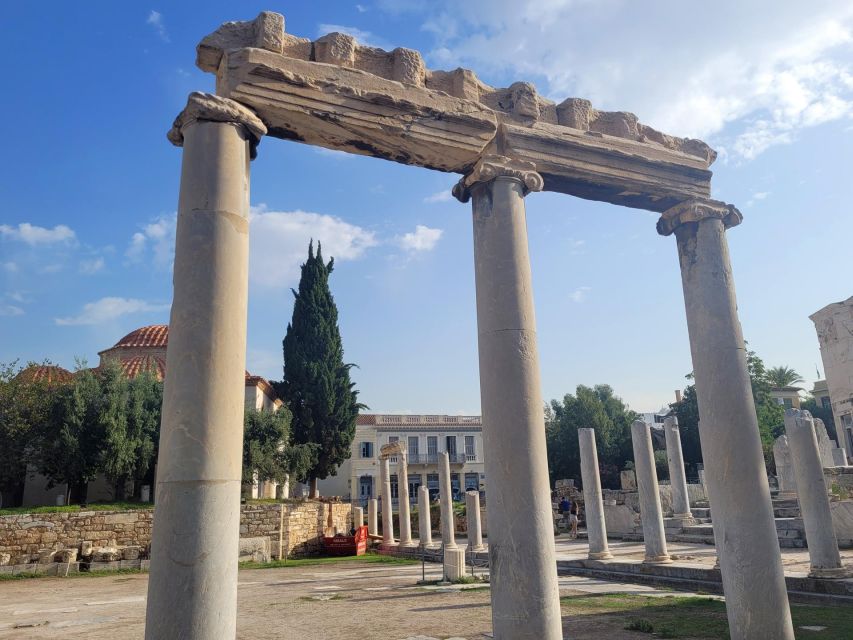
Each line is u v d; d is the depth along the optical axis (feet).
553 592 26.73
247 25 28.71
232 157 25.75
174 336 23.47
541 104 34.60
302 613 48.14
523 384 28.37
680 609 42.70
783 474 102.94
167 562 21.21
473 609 46.55
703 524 98.22
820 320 151.74
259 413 125.49
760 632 29.76
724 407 33.06
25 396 105.91
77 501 111.14
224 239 24.56
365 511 189.57
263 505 106.73
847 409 141.79
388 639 36.63
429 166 32.37
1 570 84.17
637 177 35.37
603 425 192.03
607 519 110.22
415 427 246.47
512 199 30.99
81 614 50.85
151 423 111.14
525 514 26.94
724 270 35.76
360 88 29.12
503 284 29.63
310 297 153.99
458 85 32.09
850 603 42.39
